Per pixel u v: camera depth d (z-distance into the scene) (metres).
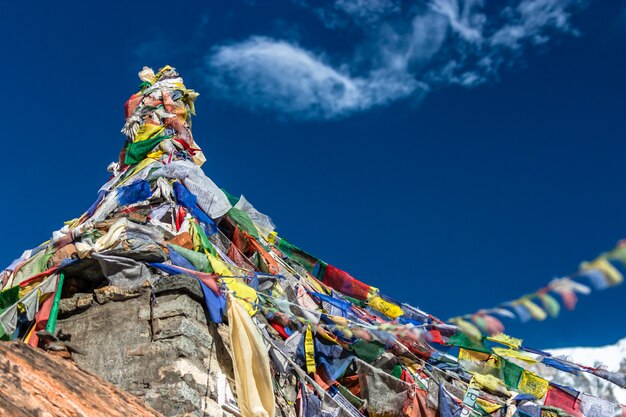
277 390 18.59
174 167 22.16
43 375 13.75
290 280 22.38
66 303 18.55
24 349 14.25
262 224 24.70
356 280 23.47
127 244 18.86
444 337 20.45
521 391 20.61
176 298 17.91
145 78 25.72
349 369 20.09
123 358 17.47
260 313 19.23
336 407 18.95
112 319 18.09
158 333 17.58
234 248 21.84
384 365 20.34
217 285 18.25
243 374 17.20
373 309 23.25
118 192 21.59
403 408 19.62
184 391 16.75
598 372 20.33
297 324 19.44
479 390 20.58
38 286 18.42
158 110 24.62
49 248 20.81
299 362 19.25
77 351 17.56
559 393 20.61
